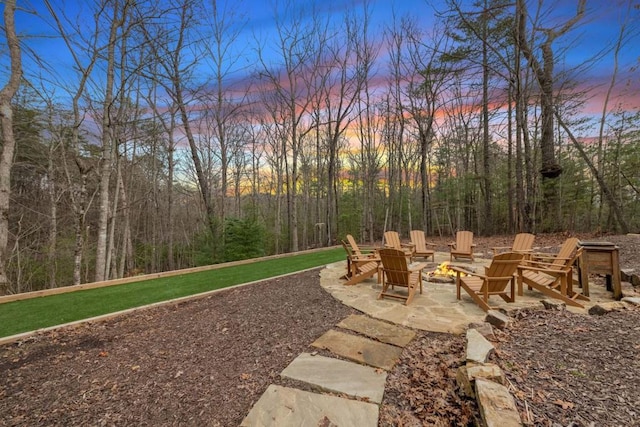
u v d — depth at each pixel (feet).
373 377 8.97
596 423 5.90
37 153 41.57
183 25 36.06
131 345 12.32
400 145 57.41
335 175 63.87
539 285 15.44
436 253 33.22
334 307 15.25
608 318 11.16
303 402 7.97
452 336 11.45
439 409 7.37
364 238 61.77
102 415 8.08
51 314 15.93
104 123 27.37
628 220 40.78
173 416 7.88
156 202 64.39
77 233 26.78
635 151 36.73
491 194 53.47
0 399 9.00
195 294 19.16
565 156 45.47
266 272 25.59
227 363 10.34
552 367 7.96
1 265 20.93
